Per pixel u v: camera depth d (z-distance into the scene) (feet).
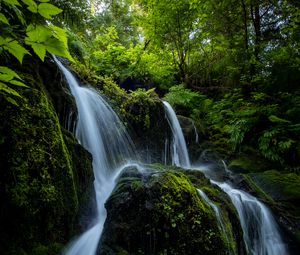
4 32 4.15
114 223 9.67
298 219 15.69
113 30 32.30
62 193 9.55
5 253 7.70
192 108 27.99
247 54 26.48
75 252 9.79
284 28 24.30
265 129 23.61
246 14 28.19
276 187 17.78
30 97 9.75
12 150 8.18
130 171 12.51
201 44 32.40
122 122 17.75
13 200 7.86
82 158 11.90
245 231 14.37
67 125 13.43
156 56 32.12
